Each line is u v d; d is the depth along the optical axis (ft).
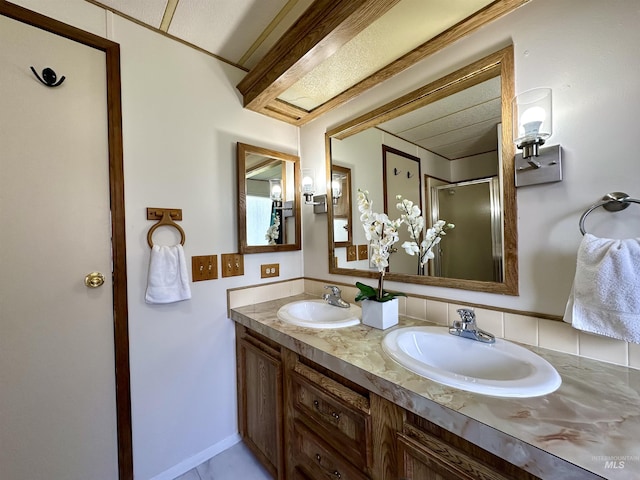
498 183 3.32
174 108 4.41
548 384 2.22
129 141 3.96
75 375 3.55
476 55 3.47
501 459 1.89
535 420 1.86
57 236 3.44
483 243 3.46
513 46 3.14
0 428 3.12
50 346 3.40
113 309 3.81
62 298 3.47
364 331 3.73
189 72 4.59
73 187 3.54
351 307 4.85
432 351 3.38
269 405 4.25
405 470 2.39
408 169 4.23
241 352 4.93
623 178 2.52
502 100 3.23
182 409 4.48
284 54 4.08
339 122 5.34
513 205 3.18
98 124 3.72
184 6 3.79
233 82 5.15
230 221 5.08
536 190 3.03
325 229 5.70
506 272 3.25
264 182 5.54
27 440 3.26
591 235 2.57
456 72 3.60
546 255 2.97
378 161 4.66
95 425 3.69
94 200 3.68
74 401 3.55
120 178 3.85
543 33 2.94
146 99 4.13
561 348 2.87
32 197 3.29
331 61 4.12
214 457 4.79
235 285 5.13
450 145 3.76
